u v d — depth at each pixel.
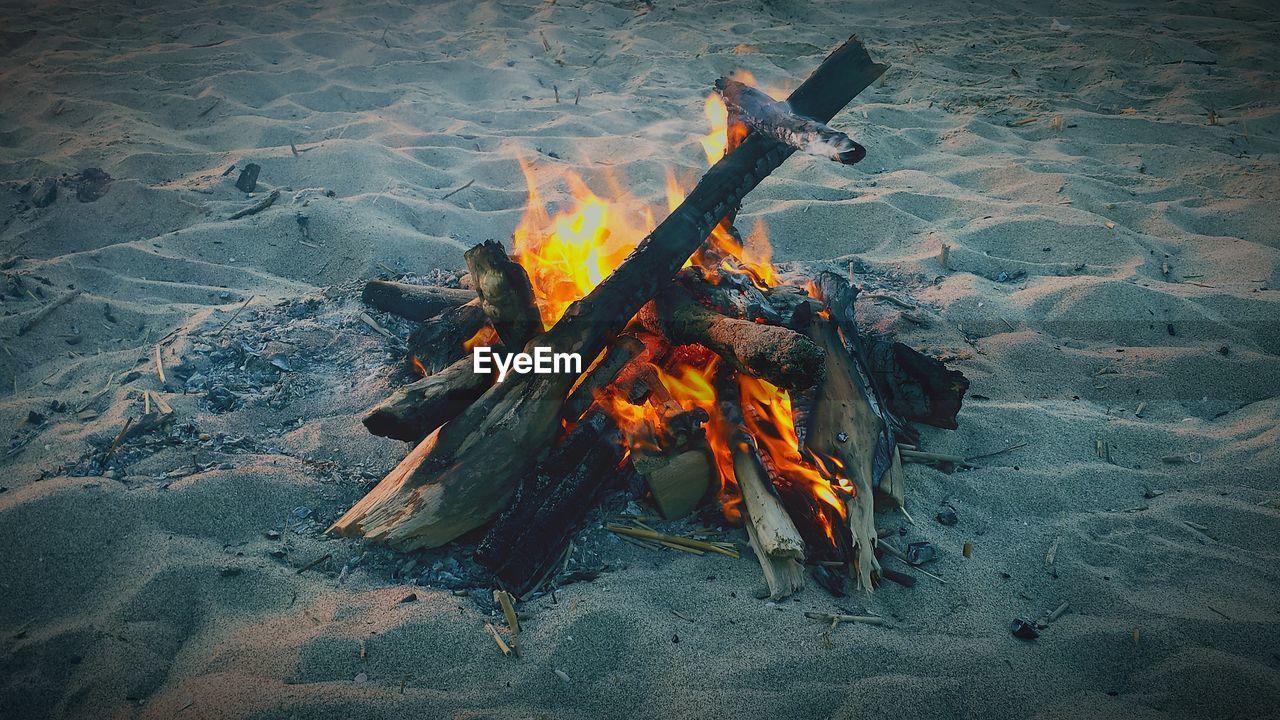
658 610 2.53
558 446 2.80
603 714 2.26
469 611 2.53
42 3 9.48
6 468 3.09
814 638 2.45
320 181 5.72
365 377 3.70
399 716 2.21
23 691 2.29
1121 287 4.55
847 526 2.72
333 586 2.62
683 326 2.94
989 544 2.90
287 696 2.23
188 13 9.26
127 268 4.68
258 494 2.96
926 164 6.45
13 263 4.67
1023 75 8.50
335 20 9.16
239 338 3.96
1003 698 2.31
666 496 2.79
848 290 3.54
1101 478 3.27
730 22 10.06
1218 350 4.14
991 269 5.02
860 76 3.37
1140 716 2.25
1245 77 8.18
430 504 2.73
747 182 3.18
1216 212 5.60
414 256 4.94
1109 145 6.74
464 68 8.05
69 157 5.81
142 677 2.32
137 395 3.47
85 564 2.68
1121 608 2.64
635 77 8.29
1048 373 4.02
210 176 5.64
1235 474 3.30
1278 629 2.52
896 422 3.37
